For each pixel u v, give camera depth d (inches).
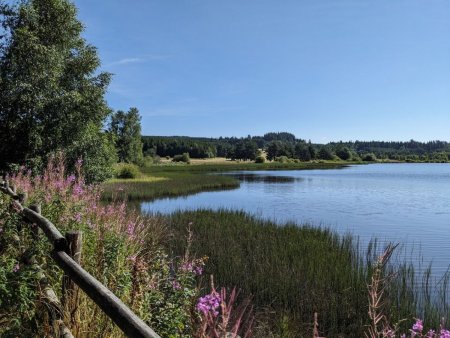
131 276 167.5
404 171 4872.0
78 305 143.5
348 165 7135.8
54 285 173.5
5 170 720.3
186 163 6309.1
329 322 326.3
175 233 666.8
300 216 1096.8
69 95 776.3
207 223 778.8
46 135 755.4
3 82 732.0
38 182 338.6
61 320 140.7
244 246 574.9
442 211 1231.5
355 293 369.7
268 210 1229.1
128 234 265.6
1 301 145.5
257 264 453.1
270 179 2972.4
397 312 313.0
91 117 818.8
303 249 542.6
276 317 321.1
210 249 529.0
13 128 733.9
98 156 842.2
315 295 364.8
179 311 161.5
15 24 769.6
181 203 1373.0
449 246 691.4
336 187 2214.6
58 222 238.4
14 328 146.5
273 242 581.9
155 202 1382.9
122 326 95.7
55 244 156.3
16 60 749.9
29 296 154.5
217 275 413.4
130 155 3892.7
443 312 337.7
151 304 167.6
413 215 1135.0
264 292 370.9
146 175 2554.1
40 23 802.2
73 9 821.2
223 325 74.7
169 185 1893.5
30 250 191.2
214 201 1469.0
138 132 3971.5
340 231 852.6
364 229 885.8
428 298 358.6
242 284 386.9
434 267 530.6
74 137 788.0
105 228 229.5
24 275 156.3
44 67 758.5
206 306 76.9
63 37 819.4
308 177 3297.2
